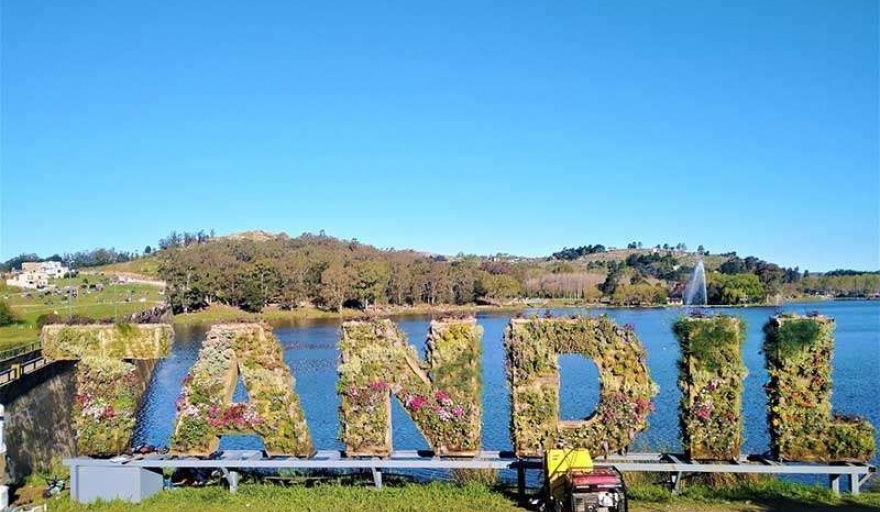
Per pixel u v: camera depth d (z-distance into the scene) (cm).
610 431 1797
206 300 13362
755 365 4841
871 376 4822
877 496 1730
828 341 1795
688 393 1819
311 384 4856
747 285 12788
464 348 1842
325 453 1942
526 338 1822
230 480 1867
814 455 1778
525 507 1680
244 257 16312
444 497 1759
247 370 1895
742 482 1830
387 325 1883
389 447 1873
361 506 1695
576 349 1816
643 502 1700
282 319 12244
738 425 1792
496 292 13962
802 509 1631
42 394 2683
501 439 2869
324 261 14400
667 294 13838
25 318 6800
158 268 15825
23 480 2131
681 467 1758
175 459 1877
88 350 1956
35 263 17912
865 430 1766
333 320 12125
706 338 1806
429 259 18675
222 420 1888
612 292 13888
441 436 1842
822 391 1791
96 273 17712
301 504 1725
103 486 1823
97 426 1906
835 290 17750
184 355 7488
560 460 1631
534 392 1808
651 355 5825
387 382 1861
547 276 15562
